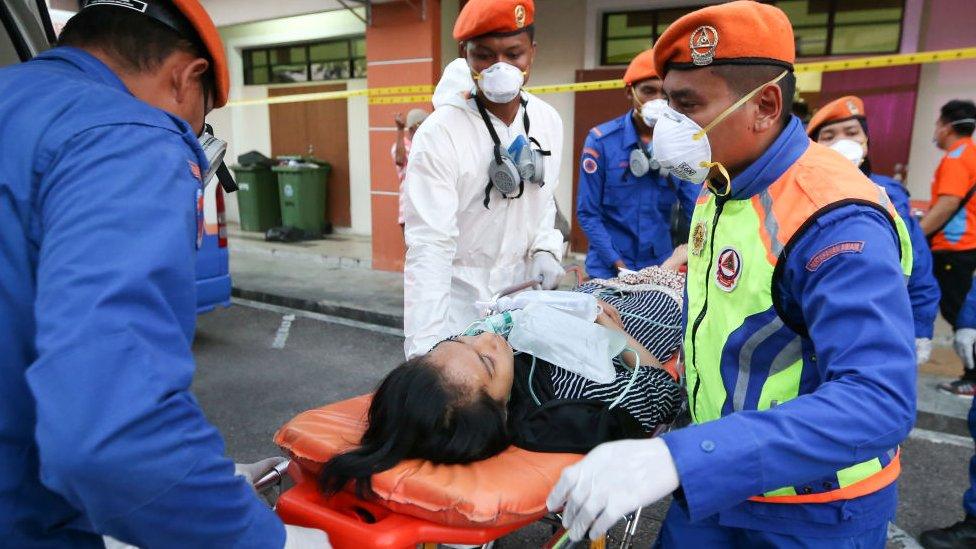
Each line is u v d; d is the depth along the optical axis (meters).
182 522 0.85
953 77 5.46
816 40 6.00
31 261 0.89
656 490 0.95
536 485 1.35
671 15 6.50
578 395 1.83
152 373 0.79
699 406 1.36
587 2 6.75
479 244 2.50
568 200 7.29
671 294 2.44
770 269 1.14
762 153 1.22
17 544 0.95
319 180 9.33
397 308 5.94
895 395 0.96
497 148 2.33
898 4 5.61
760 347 1.19
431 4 6.47
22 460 0.92
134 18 1.04
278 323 5.82
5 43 1.75
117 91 0.98
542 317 1.97
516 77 2.18
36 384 0.76
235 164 9.79
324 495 1.40
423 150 2.26
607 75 6.77
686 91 1.20
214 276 5.09
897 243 1.13
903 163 5.79
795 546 1.24
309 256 8.16
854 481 1.20
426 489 1.30
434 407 1.43
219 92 1.17
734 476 0.95
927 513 2.92
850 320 1.01
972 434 2.62
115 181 0.85
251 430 3.69
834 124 2.91
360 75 9.10
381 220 7.37
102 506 0.80
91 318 0.77
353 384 4.41
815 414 0.96
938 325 5.12
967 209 4.14
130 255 0.81
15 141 0.90
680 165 1.23
